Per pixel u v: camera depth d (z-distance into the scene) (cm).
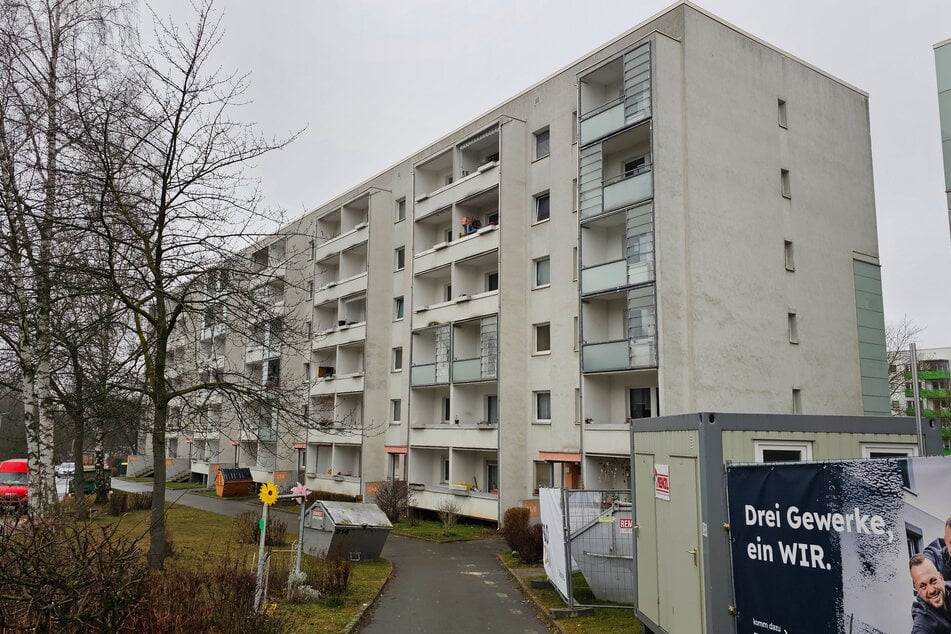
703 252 2145
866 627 554
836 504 587
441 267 3097
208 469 4872
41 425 1606
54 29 1593
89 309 1634
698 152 2191
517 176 2795
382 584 1474
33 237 1396
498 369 2652
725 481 729
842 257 2558
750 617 671
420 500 3020
